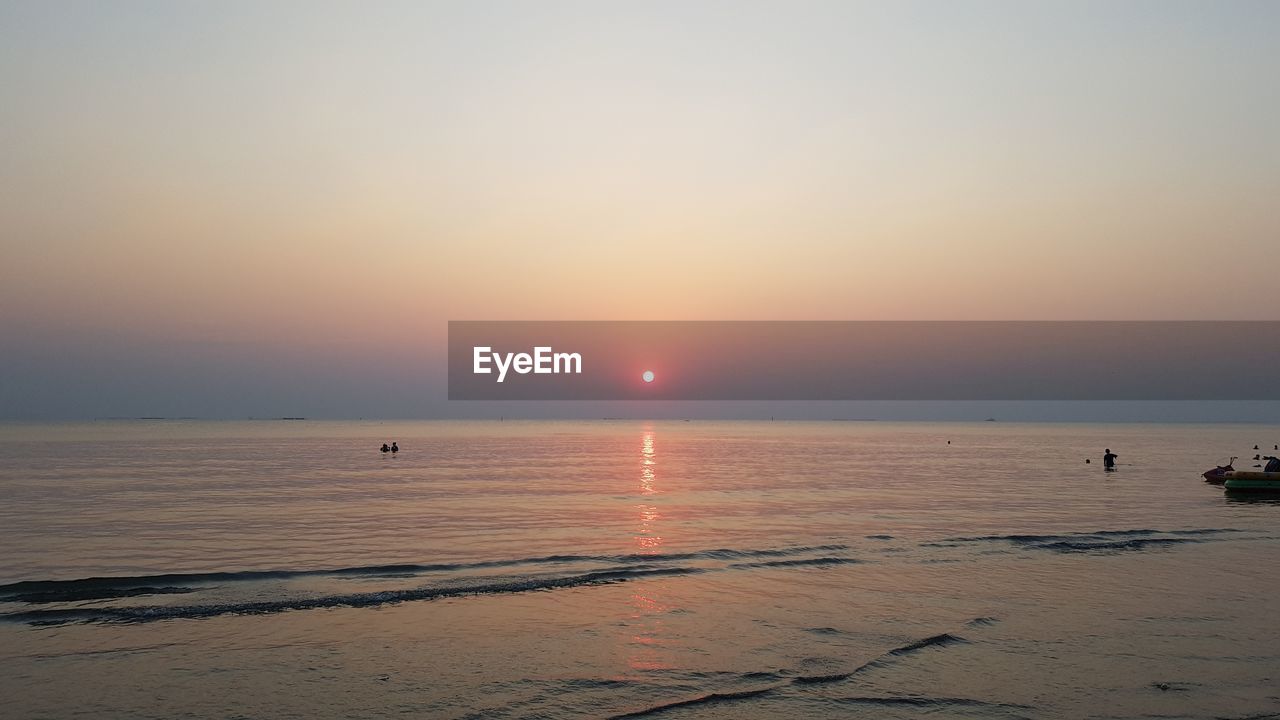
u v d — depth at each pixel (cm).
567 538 3038
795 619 1767
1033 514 3784
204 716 1216
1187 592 2027
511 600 1953
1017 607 1869
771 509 4041
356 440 16288
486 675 1398
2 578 2292
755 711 1240
